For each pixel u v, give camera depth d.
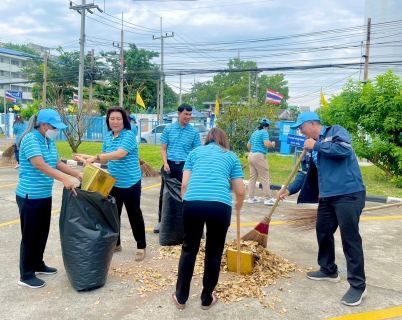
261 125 7.41
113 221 3.69
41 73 44.41
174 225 4.79
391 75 9.86
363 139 10.55
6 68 63.38
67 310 3.29
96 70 30.22
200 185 3.18
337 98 10.88
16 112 42.47
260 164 7.36
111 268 4.16
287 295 3.60
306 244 5.14
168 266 4.21
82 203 3.55
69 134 16.25
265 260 4.11
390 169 10.37
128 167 4.30
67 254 3.57
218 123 11.73
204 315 3.23
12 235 5.29
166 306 3.37
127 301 3.45
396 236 5.60
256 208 7.23
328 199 3.65
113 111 4.28
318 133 3.68
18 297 3.51
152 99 40.41
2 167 12.23
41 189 3.60
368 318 3.24
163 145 5.42
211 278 3.25
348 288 3.79
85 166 3.83
